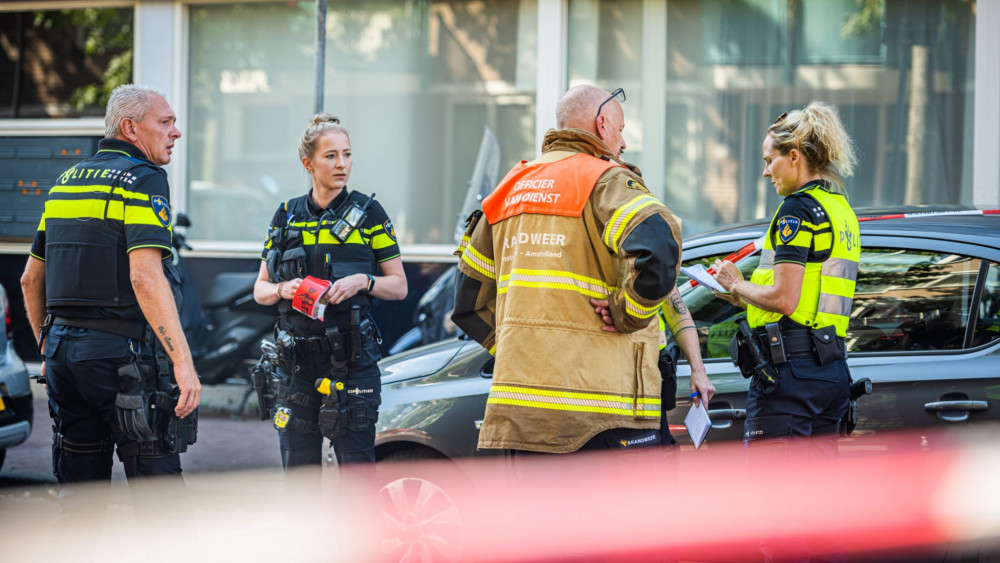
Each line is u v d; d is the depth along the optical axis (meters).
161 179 7.42
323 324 8.23
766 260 7.39
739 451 7.71
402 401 8.72
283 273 8.42
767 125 16.11
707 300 8.16
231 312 17.28
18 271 18.00
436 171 17.30
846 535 7.32
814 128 7.19
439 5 17.17
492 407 6.39
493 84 17.02
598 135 6.70
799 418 7.06
